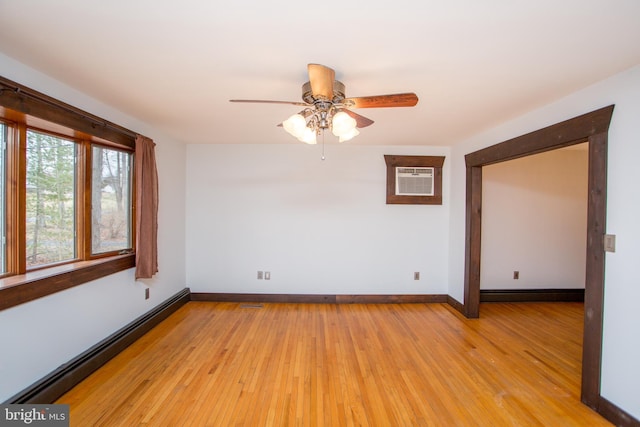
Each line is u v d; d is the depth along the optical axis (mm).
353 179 4062
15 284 1751
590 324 1971
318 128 2045
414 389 2150
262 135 3553
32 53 1650
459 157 3844
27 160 2049
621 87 1812
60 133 2248
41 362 1929
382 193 4078
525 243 4176
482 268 4152
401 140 3744
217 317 3500
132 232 3018
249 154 4039
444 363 2508
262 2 1218
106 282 2549
